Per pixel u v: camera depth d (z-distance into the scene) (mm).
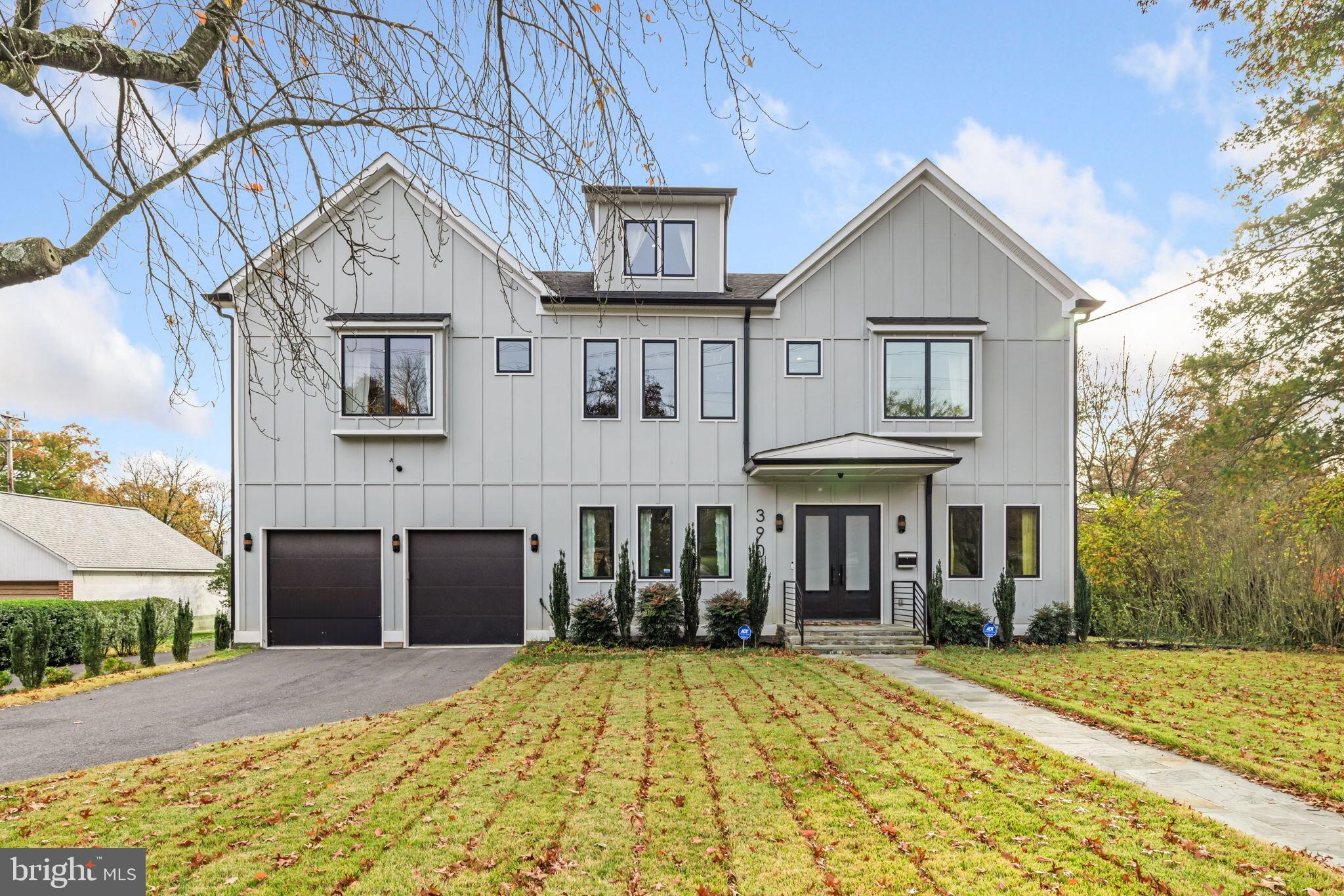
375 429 15766
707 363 16531
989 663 13195
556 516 16203
